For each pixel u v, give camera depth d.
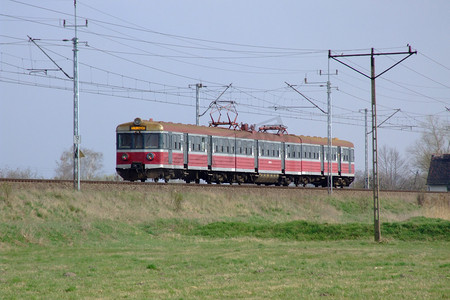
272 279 34.19
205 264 40.41
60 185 61.75
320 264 40.53
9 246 47.56
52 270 37.59
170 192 68.81
